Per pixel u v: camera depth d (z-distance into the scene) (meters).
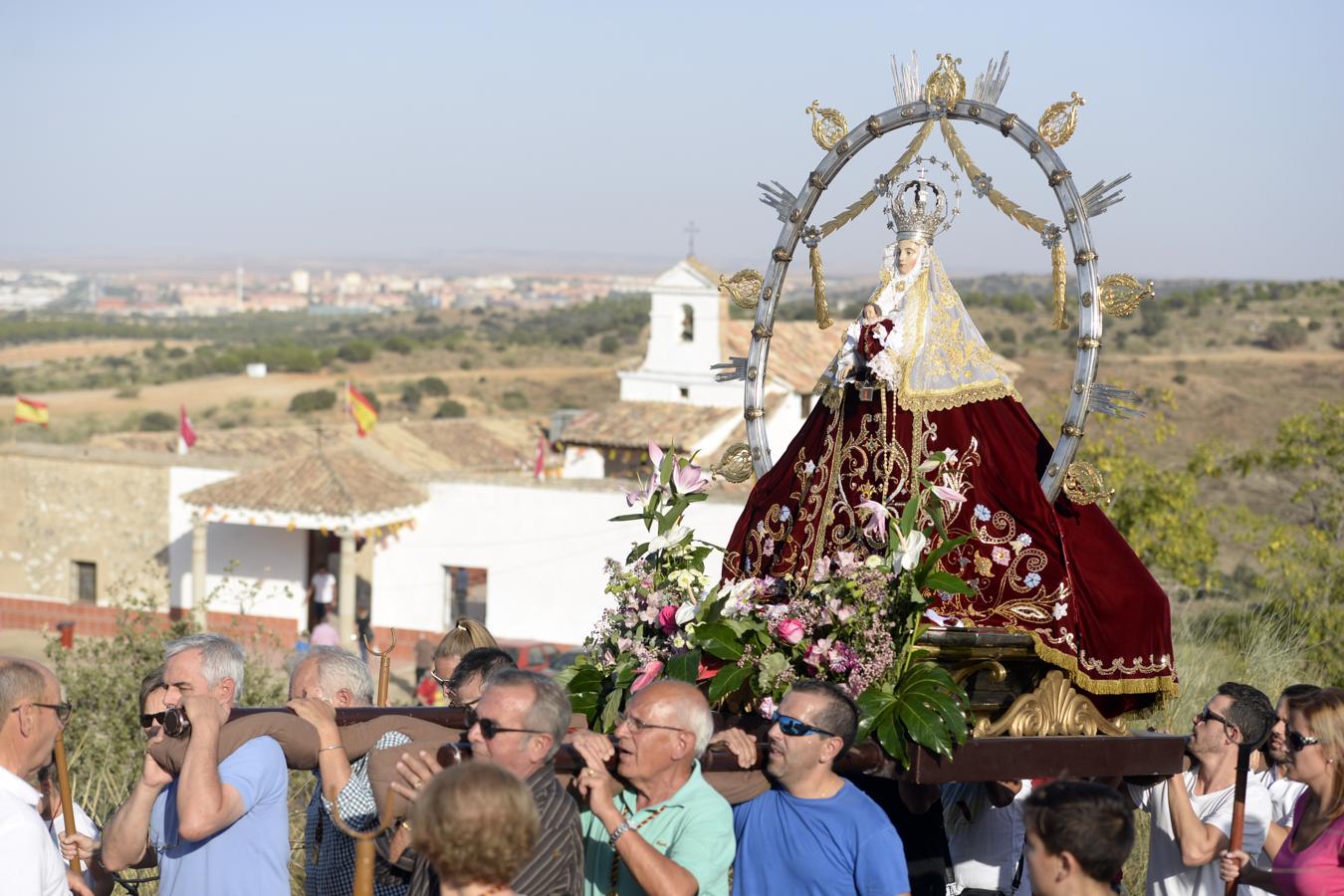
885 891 4.53
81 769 10.00
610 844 4.47
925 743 4.70
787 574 5.61
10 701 4.56
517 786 3.65
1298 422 22.91
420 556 27.44
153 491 29.67
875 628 4.99
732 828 4.46
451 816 3.57
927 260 5.62
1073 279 5.55
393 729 4.92
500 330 149.38
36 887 4.43
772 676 5.05
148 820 4.73
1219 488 34.22
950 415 5.45
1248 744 5.20
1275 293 86.62
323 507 26.36
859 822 4.59
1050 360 70.19
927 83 5.73
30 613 30.44
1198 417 60.66
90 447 31.06
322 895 5.07
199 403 90.69
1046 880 3.90
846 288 166.00
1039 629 5.21
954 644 5.05
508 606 27.08
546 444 35.00
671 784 4.44
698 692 4.45
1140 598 5.44
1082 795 3.88
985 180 5.57
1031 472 5.42
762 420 6.20
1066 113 5.42
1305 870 4.86
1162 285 97.44
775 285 6.14
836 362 5.61
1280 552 19.86
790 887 4.63
